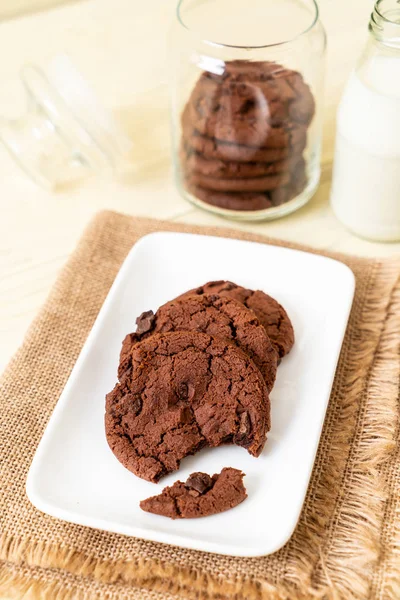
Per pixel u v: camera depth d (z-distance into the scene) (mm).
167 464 505
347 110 601
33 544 498
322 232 656
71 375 540
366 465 523
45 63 744
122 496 502
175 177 682
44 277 639
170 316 550
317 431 514
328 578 483
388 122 582
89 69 784
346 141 604
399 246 646
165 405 515
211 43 607
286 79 615
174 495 494
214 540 478
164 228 649
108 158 706
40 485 501
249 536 482
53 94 719
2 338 603
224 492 493
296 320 576
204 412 513
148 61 792
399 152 587
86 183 700
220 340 527
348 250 644
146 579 489
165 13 843
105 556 494
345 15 794
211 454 516
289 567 487
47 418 548
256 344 535
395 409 545
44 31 826
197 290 580
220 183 632
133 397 517
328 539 499
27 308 620
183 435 509
